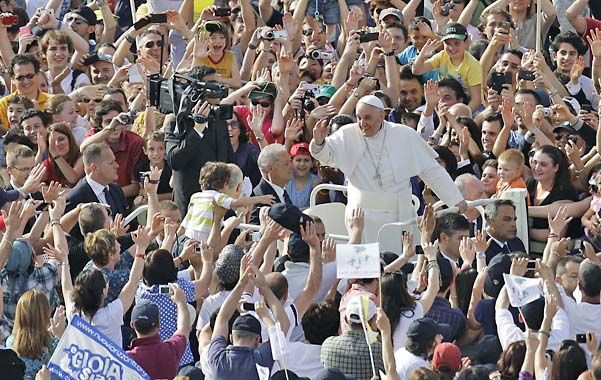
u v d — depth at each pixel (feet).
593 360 124.36
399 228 161.58
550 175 172.24
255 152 180.96
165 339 138.72
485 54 200.64
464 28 198.49
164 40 204.03
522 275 138.21
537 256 170.19
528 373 124.67
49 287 145.89
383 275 136.26
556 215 152.76
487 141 181.57
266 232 139.23
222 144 168.25
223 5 223.30
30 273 144.87
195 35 198.80
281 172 171.73
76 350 122.83
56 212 144.97
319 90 188.44
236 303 130.72
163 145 176.76
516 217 164.66
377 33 195.31
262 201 152.56
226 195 152.87
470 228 166.91
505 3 217.15
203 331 135.64
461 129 181.37
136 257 137.90
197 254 150.10
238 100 192.13
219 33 197.36
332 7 216.95
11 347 131.54
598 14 230.27
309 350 133.69
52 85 205.16
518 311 142.51
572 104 192.65
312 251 139.03
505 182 171.83
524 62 194.90
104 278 134.31
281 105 185.16
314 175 177.47
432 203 174.60
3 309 143.33
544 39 218.38
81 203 167.12
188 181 167.02
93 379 122.72
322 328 135.85
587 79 202.90
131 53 211.82
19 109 187.52
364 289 136.56
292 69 197.16
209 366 127.44
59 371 122.52
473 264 152.97
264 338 132.67
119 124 176.86
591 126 185.68
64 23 217.77
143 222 171.94
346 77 194.39
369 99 160.76
